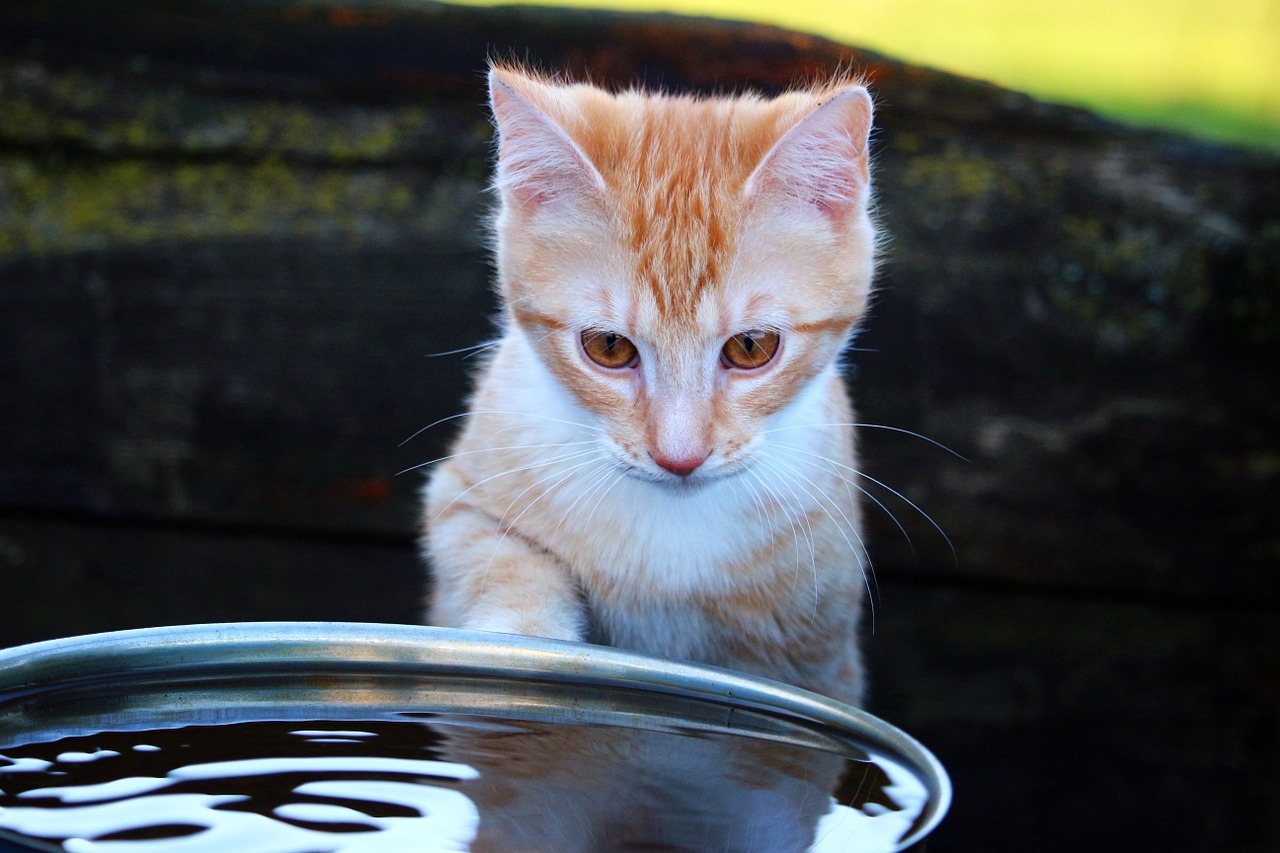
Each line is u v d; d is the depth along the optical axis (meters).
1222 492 1.05
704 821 0.77
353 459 1.06
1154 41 1.14
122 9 1.04
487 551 0.91
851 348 0.99
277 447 1.06
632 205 0.88
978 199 1.04
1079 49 1.14
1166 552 1.05
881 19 1.18
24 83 1.04
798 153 0.87
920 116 1.05
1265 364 1.04
